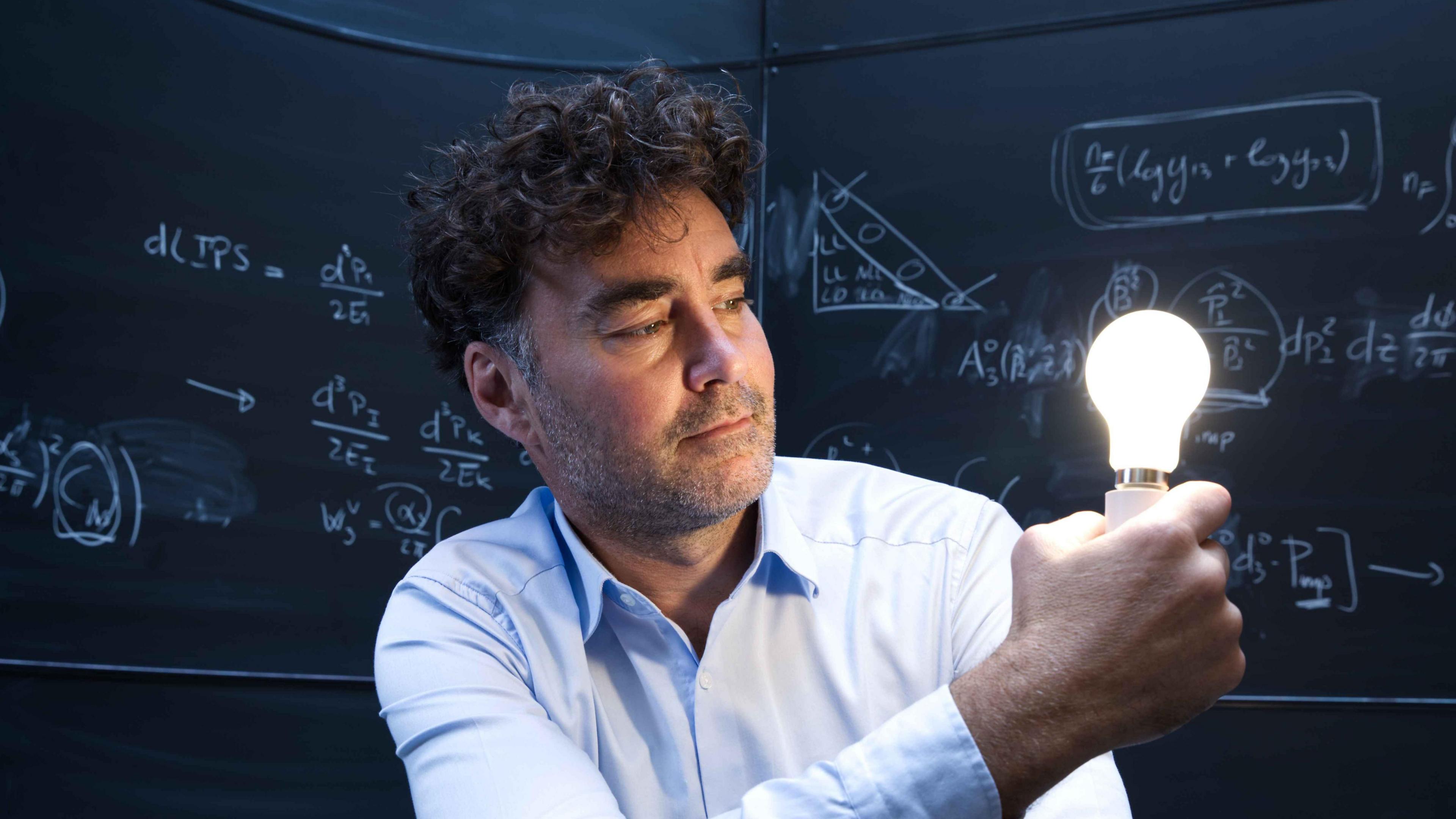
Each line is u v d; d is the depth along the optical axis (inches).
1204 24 82.1
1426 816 73.0
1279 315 78.7
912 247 88.9
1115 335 22.7
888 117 90.4
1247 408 78.9
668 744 33.8
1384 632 74.7
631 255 30.2
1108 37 84.7
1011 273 86.2
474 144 38.1
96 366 77.9
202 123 82.5
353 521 84.7
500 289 33.2
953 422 86.7
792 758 33.1
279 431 83.2
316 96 87.0
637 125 31.9
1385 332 76.0
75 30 78.4
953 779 21.1
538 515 38.5
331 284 86.0
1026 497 84.3
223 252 82.7
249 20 84.9
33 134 76.7
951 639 33.8
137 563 78.3
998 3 88.1
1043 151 85.9
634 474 30.9
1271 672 76.7
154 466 79.1
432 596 35.6
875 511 36.6
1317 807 75.0
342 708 82.7
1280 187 79.2
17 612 75.0
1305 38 79.4
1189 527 20.1
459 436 87.9
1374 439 75.8
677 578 34.9
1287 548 77.2
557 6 94.0
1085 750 20.9
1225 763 77.0
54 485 76.3
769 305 92.0
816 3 93.3
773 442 32.3
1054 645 20.8
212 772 79.1
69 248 77.4
